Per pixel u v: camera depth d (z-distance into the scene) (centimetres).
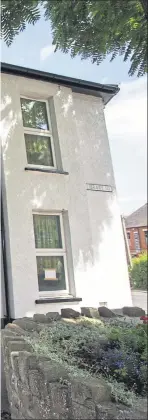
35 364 318
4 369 393
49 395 286
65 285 607
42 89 655
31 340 381
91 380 267
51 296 584
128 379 290
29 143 637
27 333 414
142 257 2202
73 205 633
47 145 657
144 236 3431
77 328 434
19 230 566
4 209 564
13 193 573
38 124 657
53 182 620
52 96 667
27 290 553
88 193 668
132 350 335
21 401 341
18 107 617
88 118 712
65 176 636
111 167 711
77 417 255
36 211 602
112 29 503
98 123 721
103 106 739
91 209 664
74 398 261
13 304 537
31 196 591
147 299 1526
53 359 327
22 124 618
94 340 379
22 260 558
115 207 694
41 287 587
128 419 220
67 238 620
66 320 482
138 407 237
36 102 664
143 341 340
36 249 591
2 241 555
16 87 623
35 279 565
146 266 2117
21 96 647
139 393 272
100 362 321
